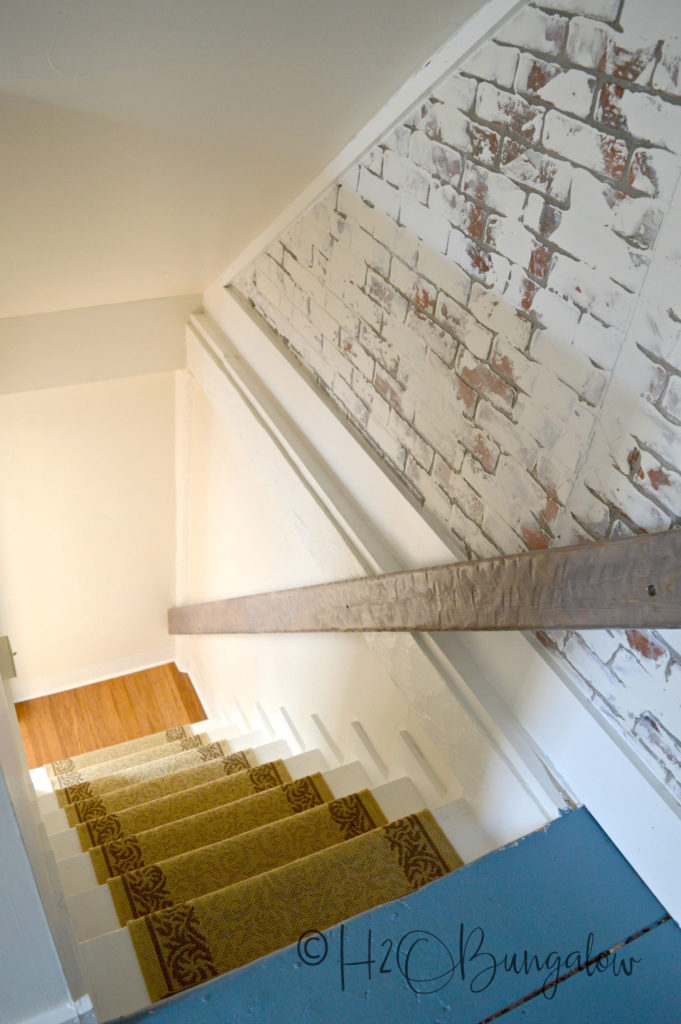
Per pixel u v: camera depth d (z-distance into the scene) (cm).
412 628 184
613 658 138
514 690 166
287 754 288
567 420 133
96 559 413
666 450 116
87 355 293
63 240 199
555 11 114
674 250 106
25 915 88
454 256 151
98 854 200
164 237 217
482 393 154
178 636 461
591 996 125
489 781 172
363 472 206
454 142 142
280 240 222
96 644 452
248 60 132
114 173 167
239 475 315
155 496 396
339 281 196
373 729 231
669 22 99
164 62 127
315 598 230
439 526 182
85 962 144
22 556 394
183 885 176
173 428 367
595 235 118
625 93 107
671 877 135
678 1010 123
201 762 309
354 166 175
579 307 125
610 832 147
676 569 110
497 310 143
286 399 243
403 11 125
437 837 176
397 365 181
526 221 130
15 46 114
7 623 417
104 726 441
